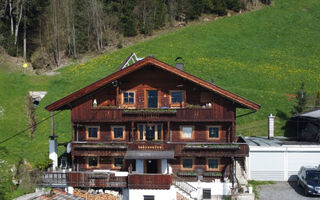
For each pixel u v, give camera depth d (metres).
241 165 33.66
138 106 31.44
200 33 80.81
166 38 78.69
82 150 30.38
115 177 28.70
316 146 33.81
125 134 31.58
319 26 83.69
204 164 31.08
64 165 33.69
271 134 39.16
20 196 25.56
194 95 31.22
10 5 70.31
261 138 40.06
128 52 72.69
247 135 45.06
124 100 31.55
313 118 37.47
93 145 30.03
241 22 86.25
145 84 31.39
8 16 72.12
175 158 30.83
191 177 31.00
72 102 30.77
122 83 31.44
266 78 61.53
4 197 27.05
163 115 30.05
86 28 77.62
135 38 81.00
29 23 71.00
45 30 74.69
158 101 31.34
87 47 76.19
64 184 29.09
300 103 47.78
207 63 67.19
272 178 34.22
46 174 29.30
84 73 64.06
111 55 71.94
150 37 81.31
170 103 31.31
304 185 30.22
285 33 81.06
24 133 43.62
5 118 45.69
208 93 31.08
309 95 54.53
